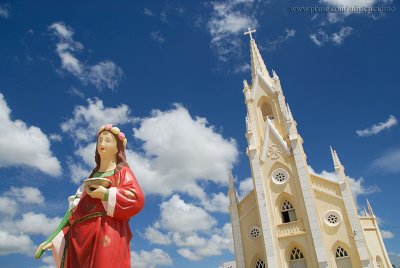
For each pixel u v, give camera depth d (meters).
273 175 37.97
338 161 36.97
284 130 40.97
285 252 33.97
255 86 45.00
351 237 33.50
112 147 7.09
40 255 6.19
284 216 36.72
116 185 6.43
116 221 6.10
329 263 32.00
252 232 38.16
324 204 35.81
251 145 40.28
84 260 5.83
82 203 6.18
